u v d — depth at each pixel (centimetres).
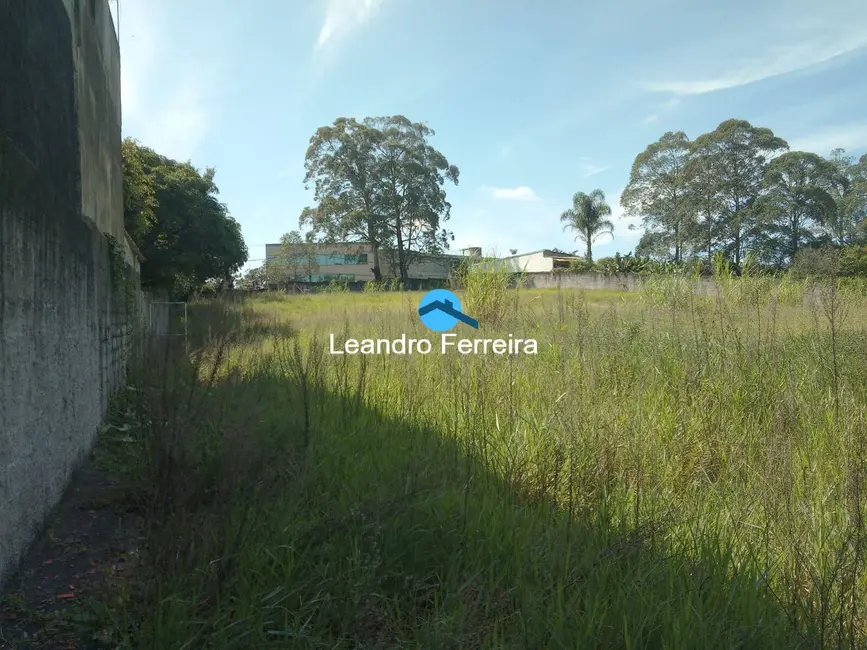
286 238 4666
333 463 423
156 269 2484
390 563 288
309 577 275
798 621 249
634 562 284
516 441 433
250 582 271
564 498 369
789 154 3688
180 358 513
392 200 4597
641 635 231
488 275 1088
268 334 1241
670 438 455
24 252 330
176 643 225
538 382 591
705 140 3978
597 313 888
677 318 730
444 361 660
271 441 406
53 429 397
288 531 306
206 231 2564
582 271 3953
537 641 231
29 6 387
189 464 328
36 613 269
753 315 753
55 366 404
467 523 322
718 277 1066
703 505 362
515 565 288
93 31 712
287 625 244
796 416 464
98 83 751
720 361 571
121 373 830
